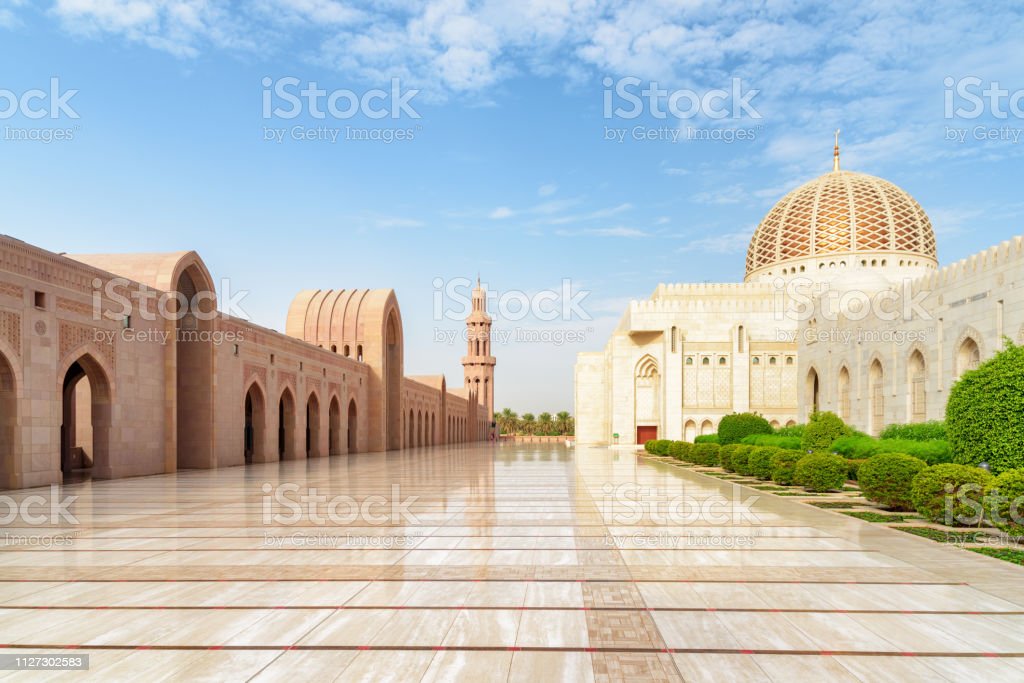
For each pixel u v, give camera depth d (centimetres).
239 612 575
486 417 10156
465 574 712
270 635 516
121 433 2072
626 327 5716
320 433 3716
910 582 679
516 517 1144
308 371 3541
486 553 823
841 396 3278
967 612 575
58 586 663
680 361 4909
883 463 1238
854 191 5262
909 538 931
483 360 10250
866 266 5078
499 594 633
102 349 1983
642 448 5075
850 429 2370
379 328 4772
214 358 2575
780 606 594
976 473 1038
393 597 621
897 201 5194
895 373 2705
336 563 766
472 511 1227
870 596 625
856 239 5103
